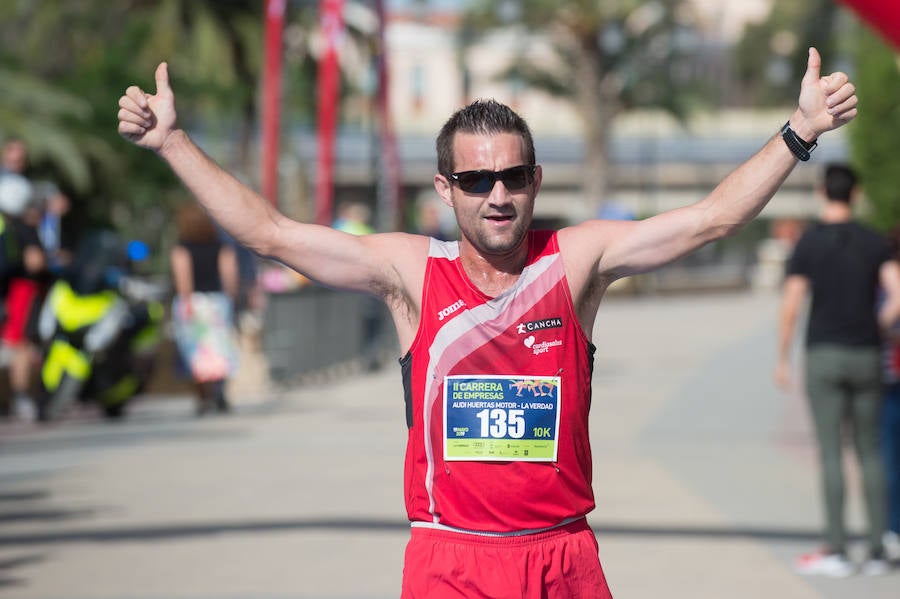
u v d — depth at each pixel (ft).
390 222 239.09
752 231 561.02
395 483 93.09
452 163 34.01
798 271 71.87
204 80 276.41
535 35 437.58
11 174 127.34
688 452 109.40
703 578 66.90
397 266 34.94
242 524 79.05
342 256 34.94
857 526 81.56
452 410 34.04
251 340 154.81
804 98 33.65
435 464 34.22
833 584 66.28
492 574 33.91
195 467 99.71
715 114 462.19
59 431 120.67
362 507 84.17
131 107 34.35
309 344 168.25
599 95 443.32
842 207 71.15
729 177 34.53
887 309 72.90
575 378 34.30
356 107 396.78
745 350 220.84
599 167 447.01
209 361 131.44
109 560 69.72
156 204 226.99
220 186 34.81
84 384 126.82
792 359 202.49
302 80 370.53
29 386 131.64
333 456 105.09
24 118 216.95
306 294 167.53
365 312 191.11
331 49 216.74
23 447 110.01
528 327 34.04
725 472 99.40
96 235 131.34
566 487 34.30
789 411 138.72
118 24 327.47
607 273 34.96
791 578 67.36
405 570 34.88
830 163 71.61
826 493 69.72
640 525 79.77
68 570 67.46
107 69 228.43
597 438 117.60
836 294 70.23
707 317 323.98
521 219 33.78
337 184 635.66
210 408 133.69
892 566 70.74
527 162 33.91
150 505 84.99
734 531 78.54
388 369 194.80
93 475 96.27
